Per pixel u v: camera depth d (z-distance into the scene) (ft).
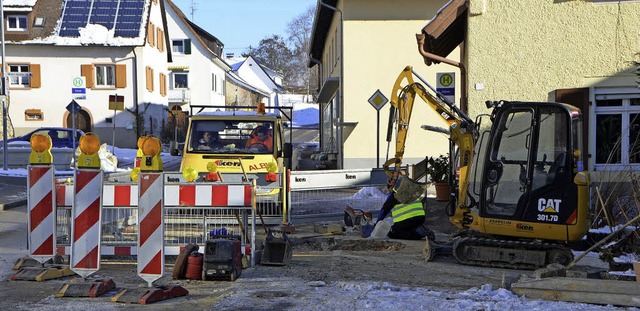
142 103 156.87
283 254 32.22
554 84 43.75
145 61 159.74
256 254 32.48
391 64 91.25
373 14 91.09
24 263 31.17
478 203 33.94
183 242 33.09
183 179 38.37
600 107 43.29
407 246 39.52
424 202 51.16
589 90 43.14
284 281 28.45
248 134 49.83
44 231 29.99
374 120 91.40
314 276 29.60
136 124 155.84
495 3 44.37
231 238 30.86
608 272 28.07
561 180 31.89
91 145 26.66
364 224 44.86
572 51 43.45
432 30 46.01
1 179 82.23
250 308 23.57
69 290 25.75
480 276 30.53
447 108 39.34
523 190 32.48
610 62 42.83
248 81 332.39
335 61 110.52
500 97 44.45
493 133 33.24
